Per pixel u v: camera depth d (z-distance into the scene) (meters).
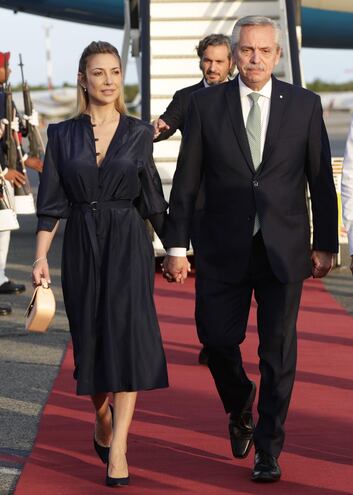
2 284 11.39
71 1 26.31
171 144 13.31
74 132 5.53
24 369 8.04
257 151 5.49
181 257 5.59
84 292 5.46
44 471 5.68
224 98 5.54
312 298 11.09
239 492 5.36
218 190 5.55
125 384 5.40
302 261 5.52
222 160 5.50
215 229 5.59
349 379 7.65
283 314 5.53
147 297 5.49
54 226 5.61
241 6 14.51
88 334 5.45
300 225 5.53
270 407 5.53
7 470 5.73
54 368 8.08
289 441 6.17
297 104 5.49
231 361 5.68
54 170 5.55
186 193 5.61
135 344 5.40
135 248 5.48
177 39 14.29
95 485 5.47
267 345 5.55
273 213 5.46
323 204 5.55
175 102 8.05
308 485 5.45
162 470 5.70
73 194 5.51
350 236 5.30
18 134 10.63
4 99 10.30
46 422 6.59
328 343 8.91
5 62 10.56
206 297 5.63
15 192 10.50
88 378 5.43
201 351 8.08
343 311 10.38
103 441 5.75
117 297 5.42
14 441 6.25
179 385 7.49
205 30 14.38
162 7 14.41
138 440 6.21
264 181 5.47
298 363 8.17
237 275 5.56
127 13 16.72
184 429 6.43
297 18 15.47
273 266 5.43
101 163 5.48
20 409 6.93
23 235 17.12
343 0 27.83
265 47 5.39
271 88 5.52
